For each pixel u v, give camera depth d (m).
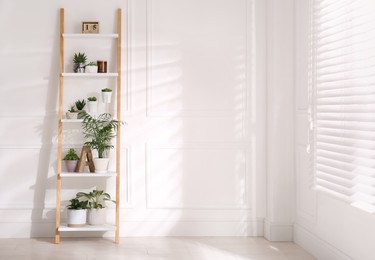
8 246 3.86
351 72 3.06
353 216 3.01
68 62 4.15
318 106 3.54
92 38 4.16
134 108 4.18
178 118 4.19
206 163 4.20
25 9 4.12
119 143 4.00
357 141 2.95
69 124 4.16
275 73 4.02
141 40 4.18
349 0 3.09
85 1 4.15
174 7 4.18
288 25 4.00
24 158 4.14
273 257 3.59
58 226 3.95
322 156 3.42
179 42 4.18
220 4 4.20
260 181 4.21
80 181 4.16
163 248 3.81
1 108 4.12
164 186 4.20
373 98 2.77
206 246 3.88
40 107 4.14
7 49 4.12
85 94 4.17
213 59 4.20
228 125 4.21
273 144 4.04
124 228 4.18
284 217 4.06
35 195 4.15
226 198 4.21
